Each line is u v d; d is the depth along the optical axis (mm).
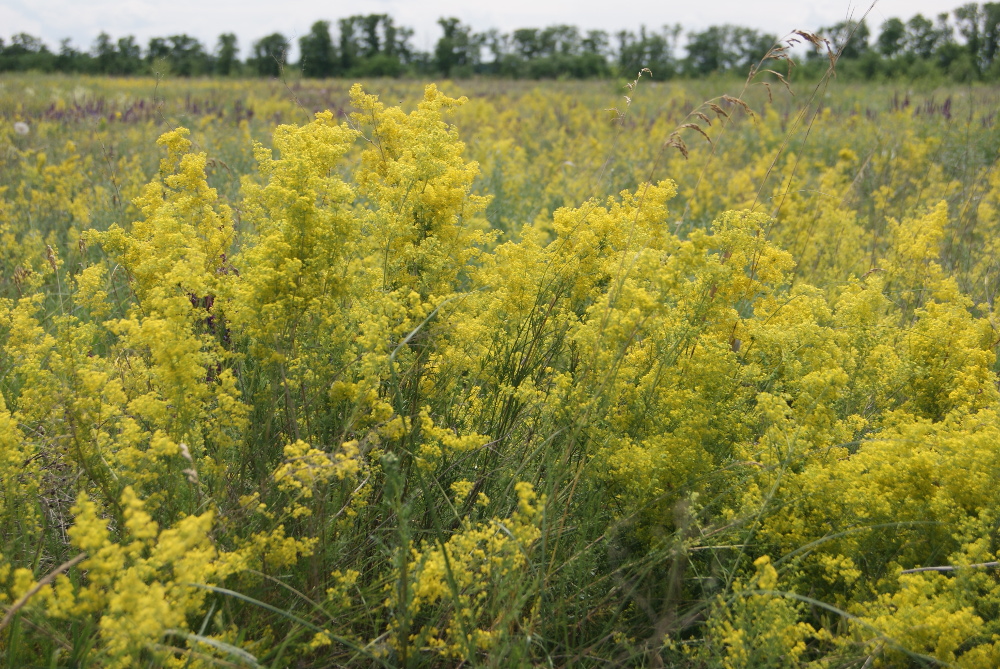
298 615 2189
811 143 11211
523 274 3195
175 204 2957
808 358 2969
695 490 2590
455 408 2895
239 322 2422
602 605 2416
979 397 3102
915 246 4621
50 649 1961
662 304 2637
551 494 2465
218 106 16375
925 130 11070
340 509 2383
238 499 2436
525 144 12781
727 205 7254
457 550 2104
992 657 2016
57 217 6766
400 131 3287
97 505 2184
